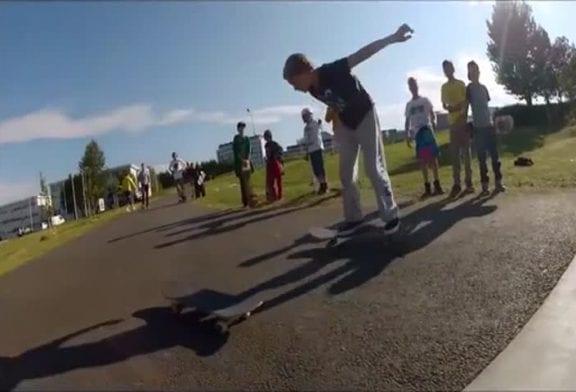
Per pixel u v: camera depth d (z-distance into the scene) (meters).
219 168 63.28
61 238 12.58
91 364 3.71
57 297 5.69
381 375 3.11
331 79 5.36
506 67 41.53
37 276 7.17
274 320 4.05
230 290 4.88
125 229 11.75
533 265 4.44
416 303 4.02
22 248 11.86
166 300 4.89
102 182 60.81
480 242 5.23
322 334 3.71
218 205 13.95
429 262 4.88
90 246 9.52
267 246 6.52
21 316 5.11
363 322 3.81
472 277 4.37
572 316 3.55
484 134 7.93
